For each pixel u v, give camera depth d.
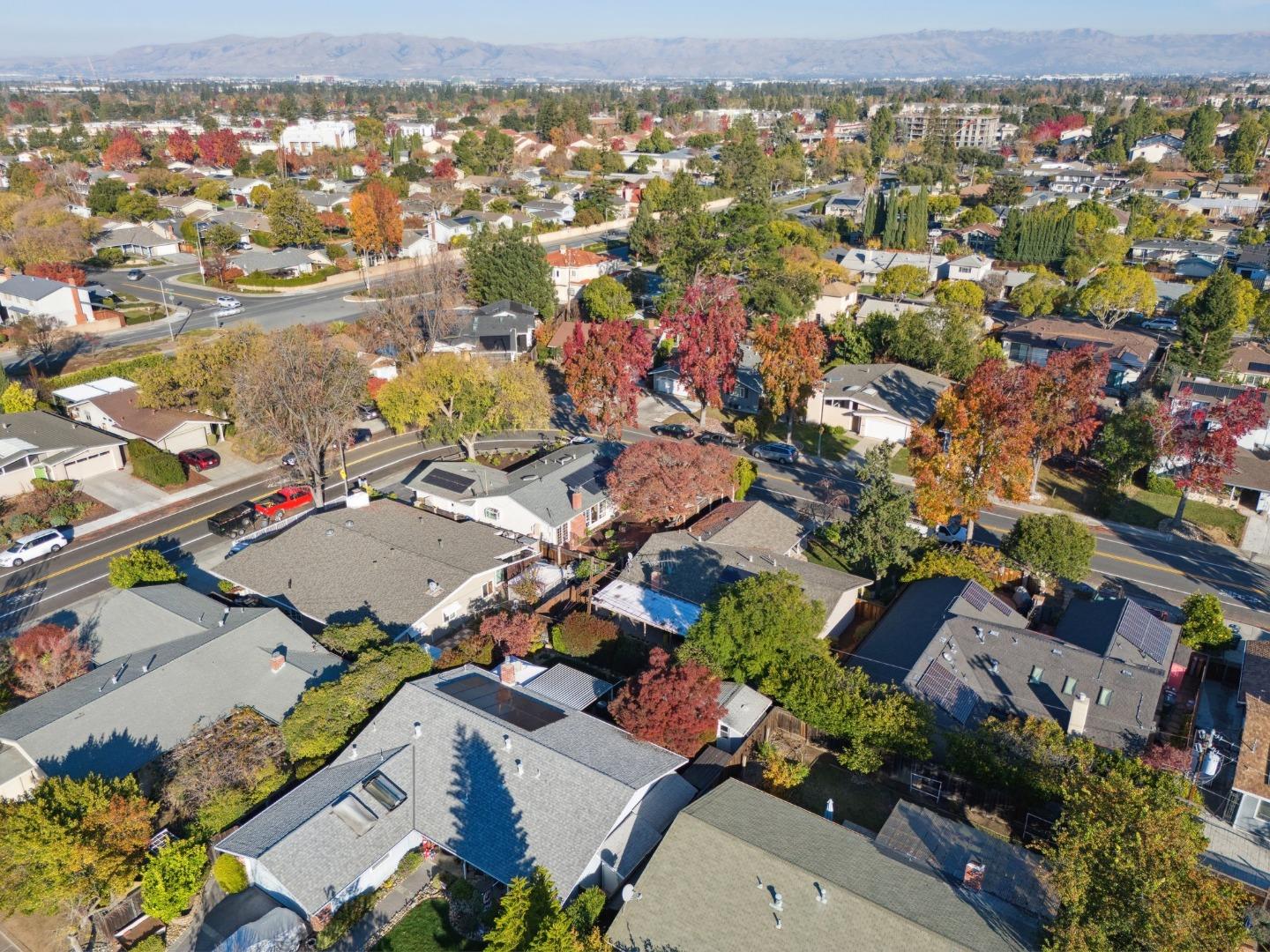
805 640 39.22
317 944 28.89
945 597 44.69
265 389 57.62
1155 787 29.22
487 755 33.34
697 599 45.72
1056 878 25.50
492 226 144.12
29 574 52.44
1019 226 141.75
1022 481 51.03
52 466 63.22
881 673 39.38
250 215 157.88
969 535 54.66
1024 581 50.84
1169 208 168.62
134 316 108.00
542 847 29.86
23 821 29.03
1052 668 39.09
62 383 81.31
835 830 30.22
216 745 34.62
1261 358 89.25
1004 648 40.44
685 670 36.16
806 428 77.75
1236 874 30.92
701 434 75.25
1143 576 53.41
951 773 34.06
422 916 30.27
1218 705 41.12
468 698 37.00
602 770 31.94
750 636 38.94
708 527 52.88
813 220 172.25
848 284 118.06
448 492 57.28
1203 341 85.88
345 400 60.81
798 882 27.31
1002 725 33.97
